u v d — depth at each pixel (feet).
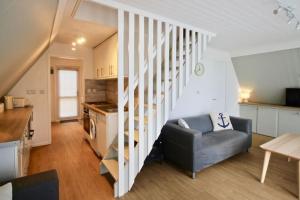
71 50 14.01
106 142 9.28
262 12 7.61
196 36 9.95
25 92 11.55
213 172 8.92
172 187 7.61
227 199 6.81
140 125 7.63
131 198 6.90
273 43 13.23
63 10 6.76
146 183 7.92
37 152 11.21
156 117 8.18
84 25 9.05
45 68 12.18
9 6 2.87
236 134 10.91
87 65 14.92
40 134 12.40
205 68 14.42
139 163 7.65
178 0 6.57
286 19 8.41
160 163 9.87
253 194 7.12
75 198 6.85
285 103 14.62
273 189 7.45
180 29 8.82
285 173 8.77
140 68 7.51
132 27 7.17
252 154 11.25
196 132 8.37
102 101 15.66
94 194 7.12
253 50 14.61
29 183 3.75
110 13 8.47
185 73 9.32
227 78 16.33
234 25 9.20
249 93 17.17
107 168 8.10
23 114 7.83
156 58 8.25
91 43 13.14
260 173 8.80
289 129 13.93
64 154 10.99
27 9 3.54
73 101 21.57
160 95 8.21
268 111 15.19
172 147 9.39
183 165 8.73
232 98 16.97
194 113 13.88
